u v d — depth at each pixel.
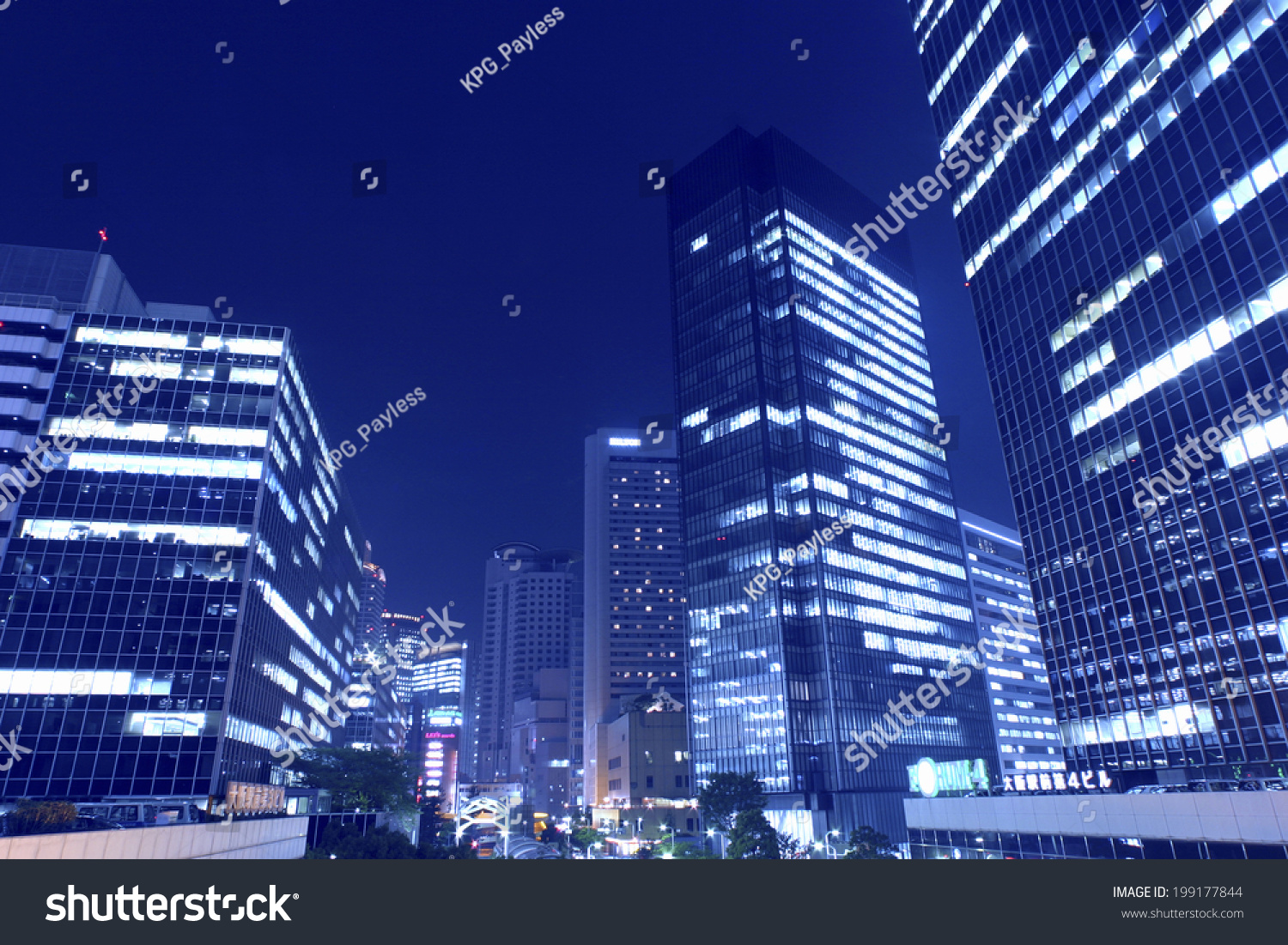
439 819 182.12
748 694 149.88
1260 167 75.50
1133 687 85.00
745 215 185.75
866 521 167.38
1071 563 95.44
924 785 81.31
